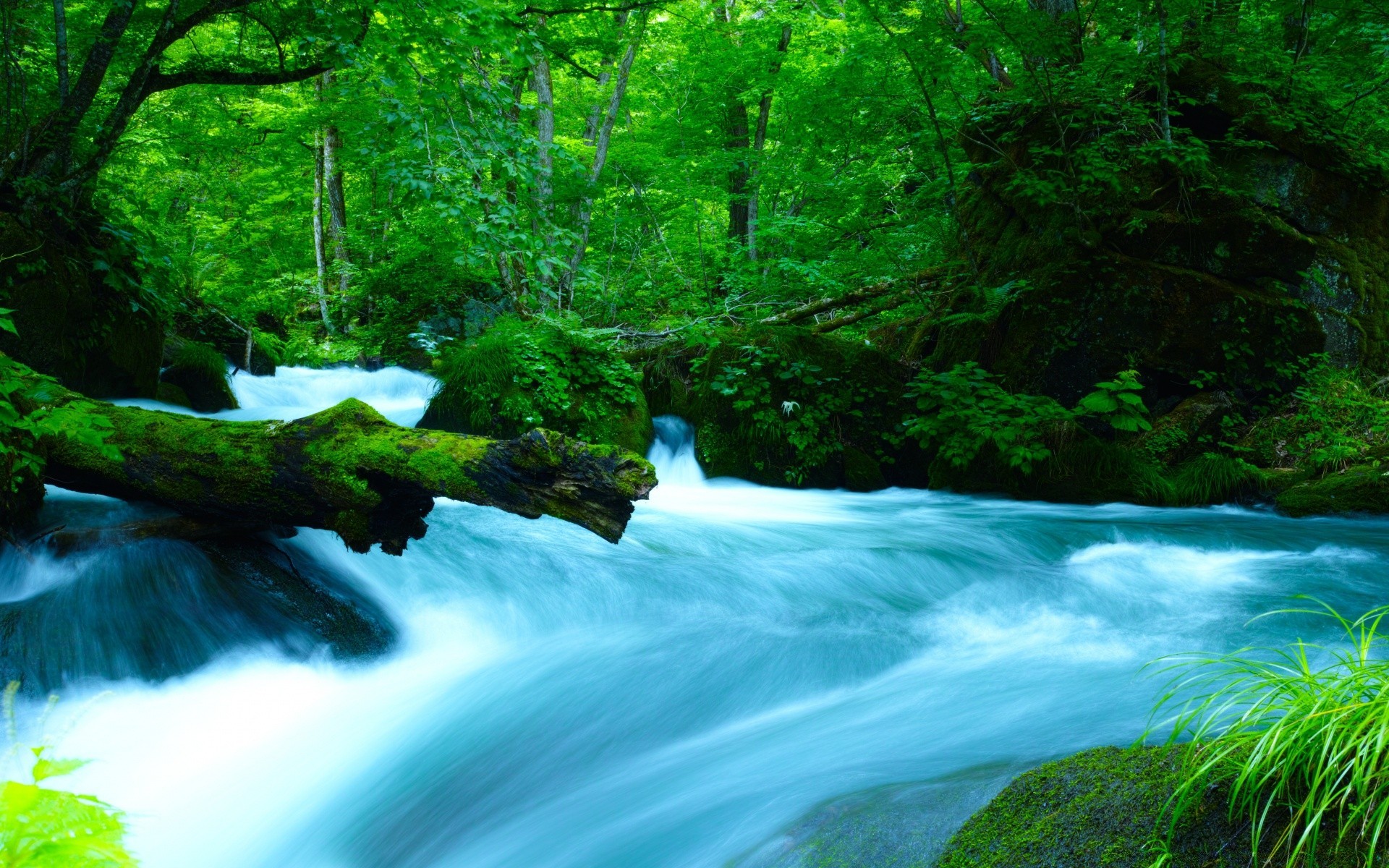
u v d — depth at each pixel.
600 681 4.59
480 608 5.41
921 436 10.12
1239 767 2.19
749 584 5.89
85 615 4.33
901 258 12.57
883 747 3.43
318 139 20.12
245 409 11.86
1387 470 8.20
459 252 8.23
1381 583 5.94
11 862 1.35
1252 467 9.08
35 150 8.30
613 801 3.36
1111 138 9.88
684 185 14.30
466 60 7.99
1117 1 10.12
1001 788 2.65
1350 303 9.91
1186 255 9.73
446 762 3.90
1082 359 9.95
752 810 2.99
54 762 1.48
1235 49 10.24
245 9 8.89
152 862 3.33
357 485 4.38
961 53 10.76
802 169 14.92
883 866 2.44
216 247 17.92
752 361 10.67
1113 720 3.41
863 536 7.48
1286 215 9.74
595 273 10.54
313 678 4.59
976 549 7.00
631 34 13.19
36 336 7.96
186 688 4.26
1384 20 10.13
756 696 4.38
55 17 8.25
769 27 15.47
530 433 4.08
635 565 6.08
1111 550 7.14
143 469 4.68
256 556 5.09
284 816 3.62
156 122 11.96
